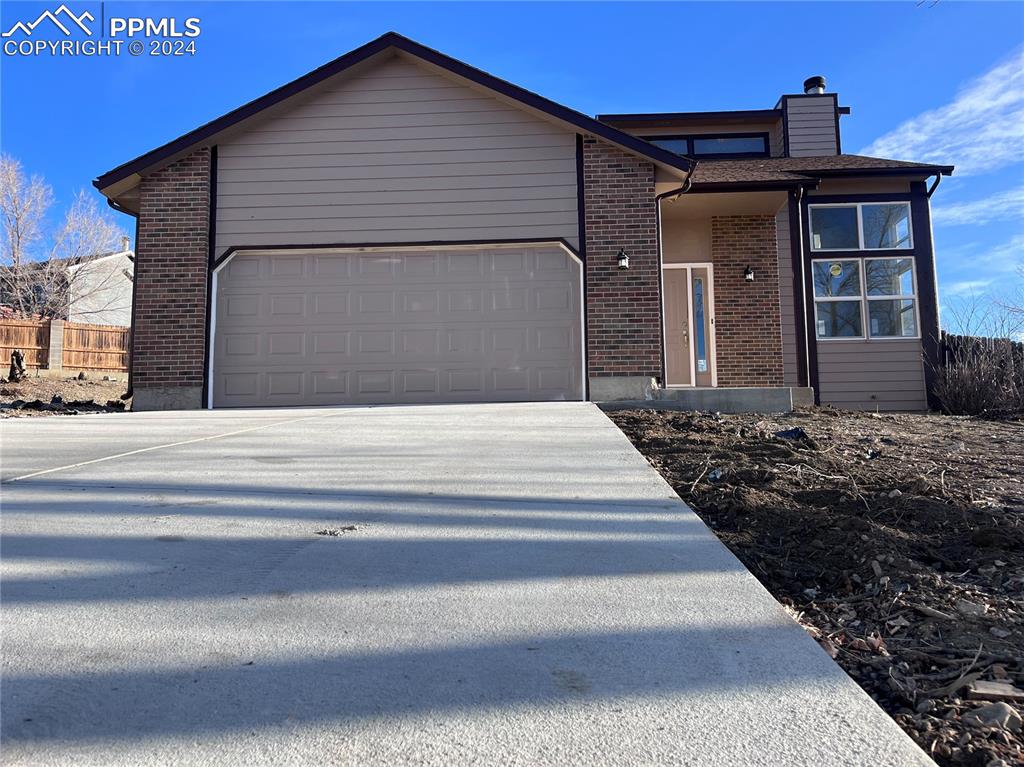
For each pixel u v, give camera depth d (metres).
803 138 14.26
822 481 4.39
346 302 9.88
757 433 6.15
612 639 2.35
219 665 2.19
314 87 9.90
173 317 9.73
